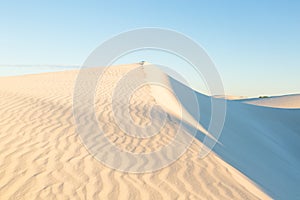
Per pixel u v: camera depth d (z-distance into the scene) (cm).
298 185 777
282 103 4541
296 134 1791
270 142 1254
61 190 440
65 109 846
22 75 2027
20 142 593
